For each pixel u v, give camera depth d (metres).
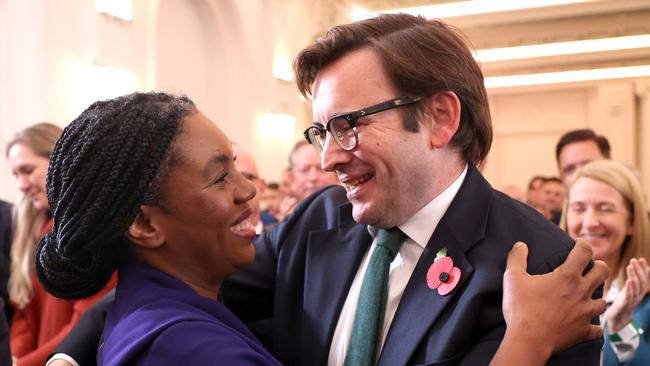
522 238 1.21
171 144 1.07
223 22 7.88
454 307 1.16
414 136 1.19
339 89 1.19
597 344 1.12
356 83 1.18
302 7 9.48
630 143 12.41
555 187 6.27
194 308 1.08
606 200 2.29
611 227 2.28
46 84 5.18
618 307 1.96
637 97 12.69
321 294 1.35
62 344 1.35
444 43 1.21
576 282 1.10
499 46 10.67
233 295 1.46
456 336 1.11
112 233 1.07
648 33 9.99
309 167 3.90
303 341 1.33
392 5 9.80
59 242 1.08
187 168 1.09
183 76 7.22
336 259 1.38
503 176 14.02
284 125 8.95
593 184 2.32
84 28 5.58
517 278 1.11
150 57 6.36
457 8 9.82
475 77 1.26
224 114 7.96
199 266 1.15
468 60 1.24
